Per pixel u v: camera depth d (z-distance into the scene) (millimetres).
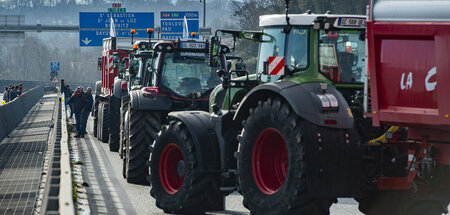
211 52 28609
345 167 22141
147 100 38812
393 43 20688
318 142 22078
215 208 28422
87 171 44000
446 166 20953
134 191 35625
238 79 28719
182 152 28297
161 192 29656
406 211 24906
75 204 30516
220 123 27391
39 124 90438
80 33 148250
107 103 67562
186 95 39969
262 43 28031
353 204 32094
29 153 53406
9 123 78688
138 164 38219
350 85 25844
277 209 23234
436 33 19500
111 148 58156
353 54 25953
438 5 19641
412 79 20203
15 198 31453
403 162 22484
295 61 26234
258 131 24250
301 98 22594
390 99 20875
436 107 19672
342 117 22391
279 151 24484
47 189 22438
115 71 69875
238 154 25203
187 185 27938
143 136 38375
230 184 27844
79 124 73125
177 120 29328
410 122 20281
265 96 24859
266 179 24469
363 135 24000
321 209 22703
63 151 37094
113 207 30359
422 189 22281
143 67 48688
